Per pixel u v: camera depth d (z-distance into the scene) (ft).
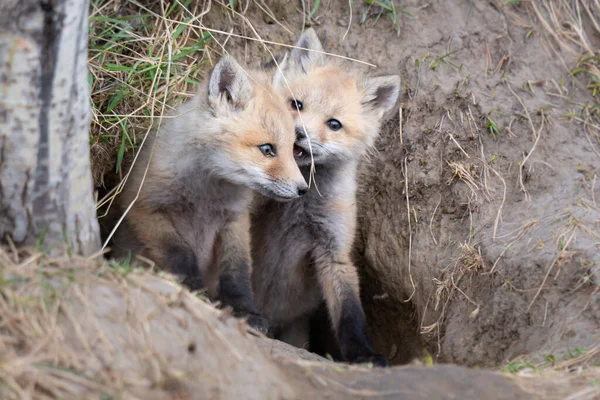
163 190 30.40
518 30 42.45
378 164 41.63
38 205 22.22
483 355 32.24
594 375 22.90
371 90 36.58
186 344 18.58
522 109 39.60
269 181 29.60
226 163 29.86
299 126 33.81
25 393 15.70
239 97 29.96
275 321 39.01
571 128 38.96
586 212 33.71
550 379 22.56
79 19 21.16
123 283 19.67
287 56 37.86
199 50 38.42
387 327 42.68
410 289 39.09
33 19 20.16
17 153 21.34
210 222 32.01
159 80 36.06
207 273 34.27
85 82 22.68
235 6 41.39
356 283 36.47
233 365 18.84
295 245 37.29
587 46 42.34
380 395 19.93
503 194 37.06
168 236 30.58
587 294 29.68
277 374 19.93
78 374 16.55
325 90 35.04
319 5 42.47
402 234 39.93
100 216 31.19
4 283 17.95
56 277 19.26
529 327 30.94
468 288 34.73
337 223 36.42
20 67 20.51
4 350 16.56
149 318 18.84
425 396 20.06
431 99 40.65
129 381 16.84
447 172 38.93
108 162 34.86
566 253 31.27
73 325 17.74
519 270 32.63
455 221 37.83
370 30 42.57
